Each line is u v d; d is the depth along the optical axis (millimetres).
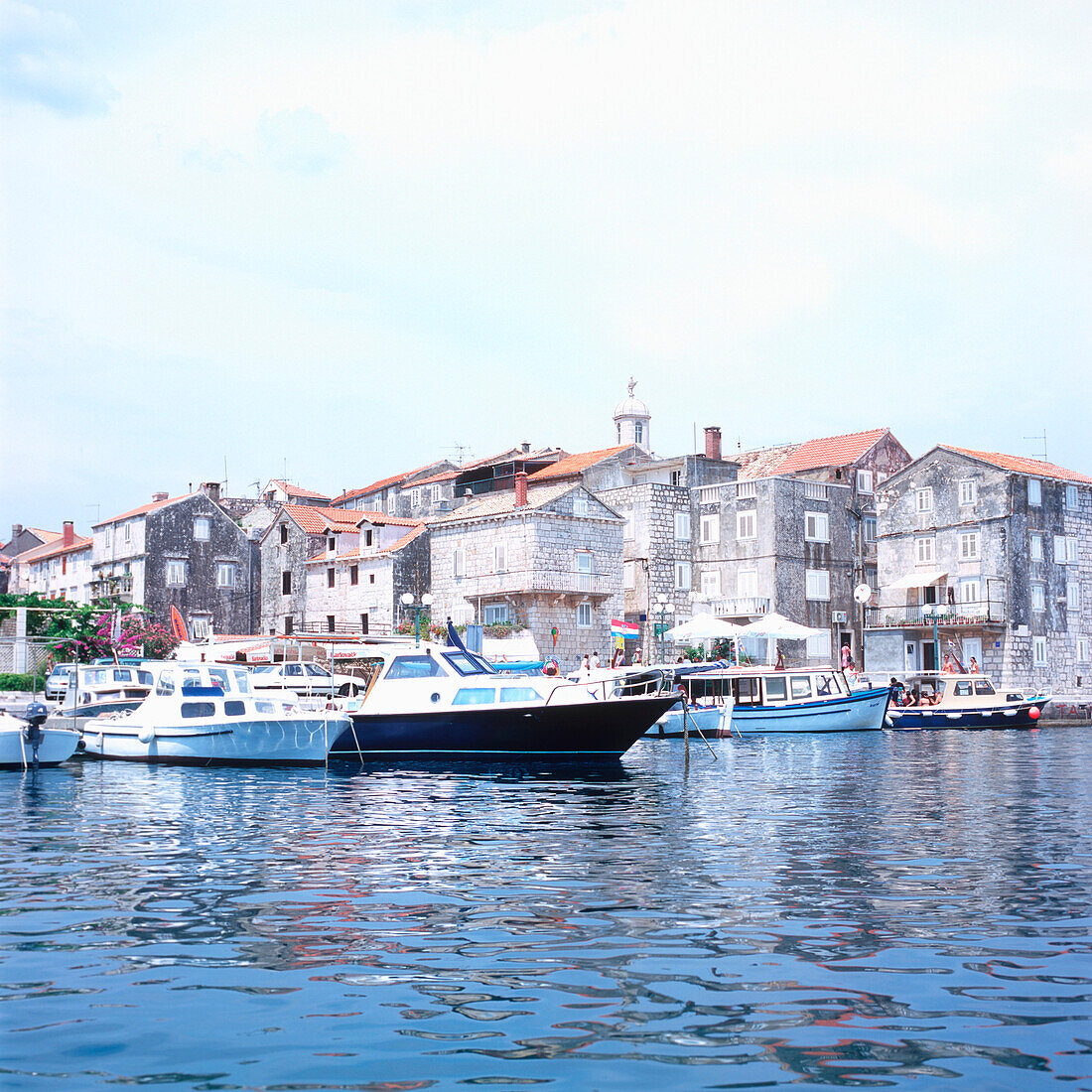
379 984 9570
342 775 28062
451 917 11953
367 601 68125
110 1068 7699
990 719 51250
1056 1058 7863
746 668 47875
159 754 31156
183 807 21656
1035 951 10539
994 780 27156
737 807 21562
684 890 13328
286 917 11977
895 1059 7840
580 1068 7672
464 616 65625
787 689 46969
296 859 15648
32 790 24844
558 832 18219
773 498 66125
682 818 19938
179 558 73562
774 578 65688
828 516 68938
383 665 31344
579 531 63469
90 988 9492
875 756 35281
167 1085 7418
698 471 72375
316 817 20141
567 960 10266
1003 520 62344
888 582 67750
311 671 46219
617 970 9945
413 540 67625
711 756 35031
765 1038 8242
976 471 63750
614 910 12258
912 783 26406
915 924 11578
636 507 69062
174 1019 8695
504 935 11172
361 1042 8172
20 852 16328
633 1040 8203
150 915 12086
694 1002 9055
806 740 43750
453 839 17453
